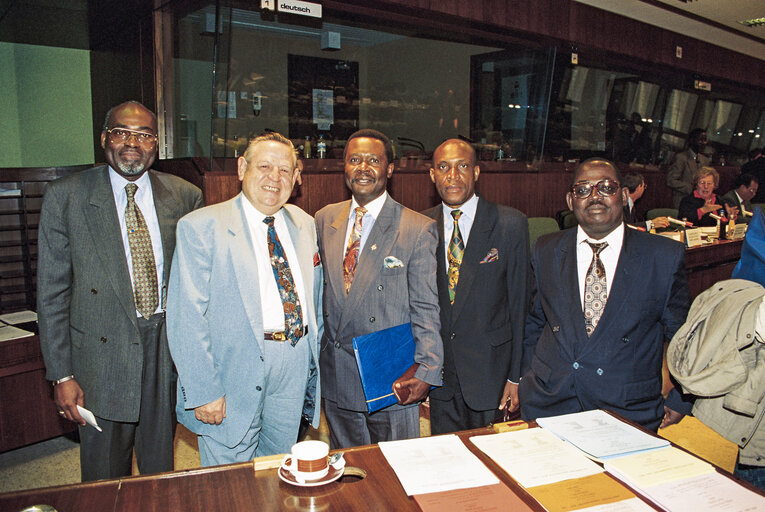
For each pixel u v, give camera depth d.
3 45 5.62
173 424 2.03
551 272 1.81
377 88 4.96
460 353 2.01
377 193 1.92
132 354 1.85
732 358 1.54
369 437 1.99
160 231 1.93
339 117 4.84
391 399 1.75
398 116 5.12
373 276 1.85
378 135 1.95
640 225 4.18
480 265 2.02
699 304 1.69
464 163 2.04
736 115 7.61
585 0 5.10
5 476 2.65
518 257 2.08
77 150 5.61
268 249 1.72
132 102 1.92
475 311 2.01
